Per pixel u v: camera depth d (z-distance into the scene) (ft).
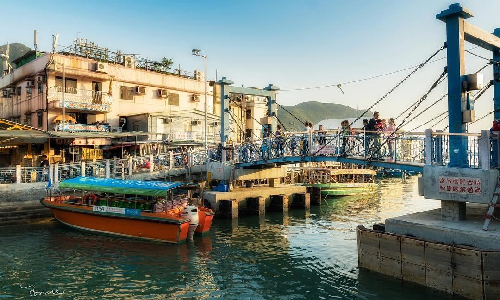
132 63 121.19
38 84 104.73
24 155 97.96
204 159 87.04
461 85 36.99
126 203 59.57
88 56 114.21
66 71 101.09
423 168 39.19
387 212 83.82
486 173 34.01
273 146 66.18
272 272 43.42
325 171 110.52
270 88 81.46
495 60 45.21
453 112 37.73
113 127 109.40
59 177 75.15
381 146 46.98
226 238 59.47
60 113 102.42
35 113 105.60
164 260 47.85
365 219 75.25
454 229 33.96
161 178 83.51
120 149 108.47
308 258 48.39
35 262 46.39
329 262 46.50
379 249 38.55
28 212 66.74
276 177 83.30
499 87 44.47
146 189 57.00
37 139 95.66
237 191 79.36
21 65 123.44
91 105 104.22
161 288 38.65
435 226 35.32
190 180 84.74
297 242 56.54
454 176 36.40
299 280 40.75
